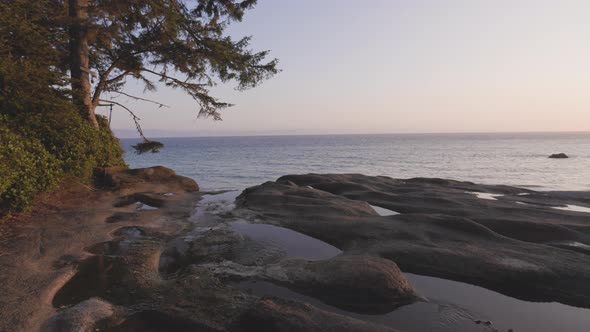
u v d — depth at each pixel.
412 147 111.38
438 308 4.82
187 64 15.91
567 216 10.04
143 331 3.91
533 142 143.12
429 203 11.86
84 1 14.43
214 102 16.77
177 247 6.88
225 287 5.00
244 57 15.32
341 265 5.43
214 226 8.43
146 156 74.75
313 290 5.08
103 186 13.03
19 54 10.33
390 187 15.45
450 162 56.22
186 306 4.39
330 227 8.25
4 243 6.55
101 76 16.23
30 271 5.34
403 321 4.46
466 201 11.92
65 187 10.99
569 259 6.29
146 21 14.06
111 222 8.47
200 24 15.41
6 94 9.23
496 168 46.03
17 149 7.68
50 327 3.87
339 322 3.94
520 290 5.52
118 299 4.62
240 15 15.80
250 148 117.00
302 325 3.86
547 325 4.54
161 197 11.88
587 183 31.50
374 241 7.34
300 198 10.86
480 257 6.29
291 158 68.00
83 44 14.47
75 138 11.35
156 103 16.91
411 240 7.29
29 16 11.83
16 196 7.76
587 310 4.97
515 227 8.67
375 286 4.99
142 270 5.60
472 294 5.36
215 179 34.56
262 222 8.89
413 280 5.85
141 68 16.06
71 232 7.43
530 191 16.66
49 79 10.59
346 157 70.00
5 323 3.91
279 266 5.76
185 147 128.62
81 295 4.71
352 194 13.48
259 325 3.96
